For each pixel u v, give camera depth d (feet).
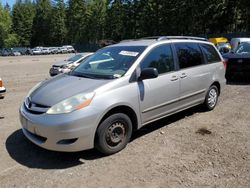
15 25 334.44
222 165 15.87
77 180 14.56
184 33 195.93
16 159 16.76
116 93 16.93
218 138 19.40
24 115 16.84
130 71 18.02
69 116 15.39
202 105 24.91
